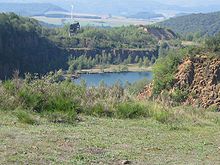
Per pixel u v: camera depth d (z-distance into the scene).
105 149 7.29
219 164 6.79
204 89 54.44
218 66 56.84
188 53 59.59
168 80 51.41
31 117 9.59
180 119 12.59
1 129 8.17
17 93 11.48
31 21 123.00
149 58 157.12
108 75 112.19
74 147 7.18
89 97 12.71
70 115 10.16
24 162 5.97
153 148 7.71
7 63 81.62
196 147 8.12
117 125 10.16
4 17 97.00
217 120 14.22
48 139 7.61
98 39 155.00
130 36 173.88
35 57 98.50
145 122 11.08
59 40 128.50
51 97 11.67
